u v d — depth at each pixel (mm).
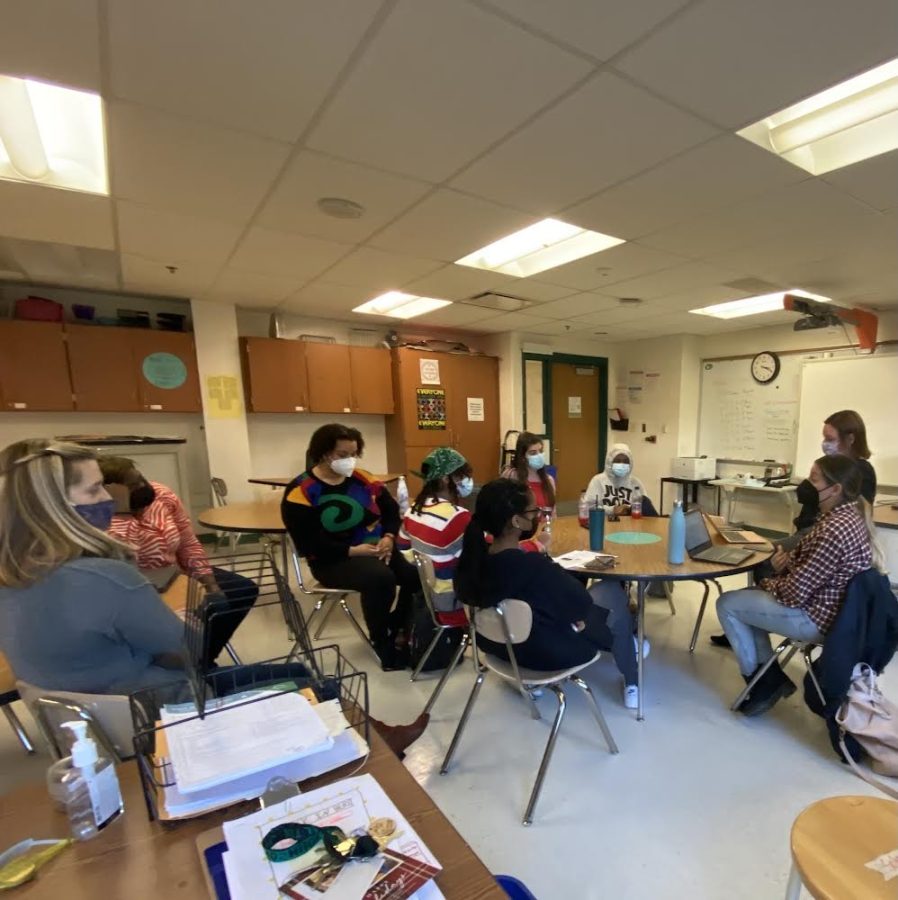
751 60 1384
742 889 1317
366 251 2967
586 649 1706
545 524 2465
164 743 832
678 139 1783
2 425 3844
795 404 5266
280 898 577
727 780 1713
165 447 3988
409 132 1732
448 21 1241
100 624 1178
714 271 3404
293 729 854
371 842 642
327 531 2594
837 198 2250
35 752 1902
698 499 6059
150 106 1577
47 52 1332
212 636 1939
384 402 5320
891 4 1181
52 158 2074
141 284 3754
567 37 1297
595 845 1462
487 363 5926
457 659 2090
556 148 1839
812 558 1832
